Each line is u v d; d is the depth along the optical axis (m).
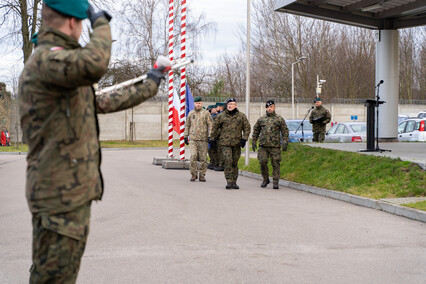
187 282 4.70
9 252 5.77
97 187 2.52
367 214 8.57
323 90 54.41
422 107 47.75
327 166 12.84
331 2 17.36
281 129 12.31
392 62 19.23
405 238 6.71
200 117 13.77
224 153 12.02
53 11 2.41
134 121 38.56
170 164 17.41
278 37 53.41
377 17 18.88
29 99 2.35
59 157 2.37
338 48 56.56
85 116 2.46
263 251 5.91
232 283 4.68
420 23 18.67
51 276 2.41
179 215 8.24
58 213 2.38
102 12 2.45
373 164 11.71
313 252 5.89
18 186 11.98
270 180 13.98
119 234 6.74
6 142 33.72
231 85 62.44
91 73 2.23
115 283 4.65
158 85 2.75
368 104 13.88
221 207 9.14
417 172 10.38
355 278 4.90
